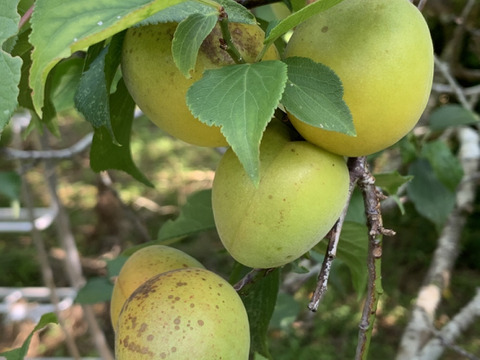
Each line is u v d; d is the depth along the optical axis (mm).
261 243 123
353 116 117
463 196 307
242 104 100
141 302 125
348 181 128
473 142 334
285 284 284
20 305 438
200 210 191
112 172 604
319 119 106
